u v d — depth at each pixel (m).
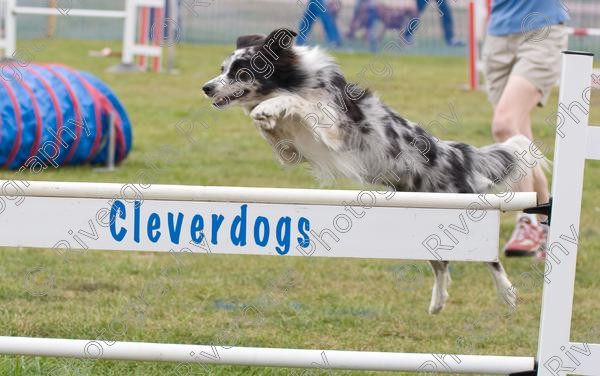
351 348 7.61
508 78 10.58
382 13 37.81
